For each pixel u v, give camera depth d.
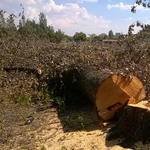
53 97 4.89
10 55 6.86
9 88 5.48
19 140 3.15
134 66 4.23
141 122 2.43
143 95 3.28
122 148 2.43
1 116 4.05
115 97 3.30
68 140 2.99
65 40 8.45
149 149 2.28
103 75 3.76
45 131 3.41
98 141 2.71
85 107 4.46
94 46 5.97
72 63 4.83
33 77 5.65
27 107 4.56
